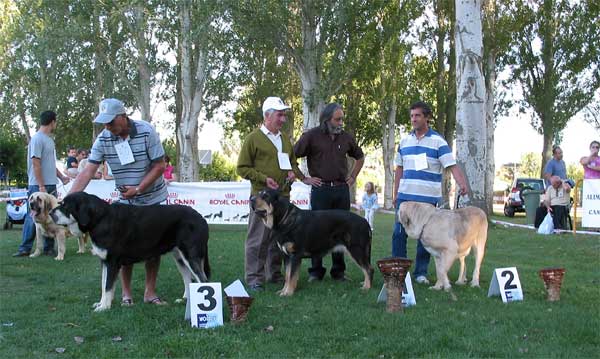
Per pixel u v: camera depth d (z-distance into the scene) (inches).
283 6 816.9
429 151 270.2
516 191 1025.5
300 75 880.9
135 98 1159.6
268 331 184.2
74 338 174.2
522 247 422.0
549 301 229.1
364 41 852.6
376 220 762.2
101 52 1074.1
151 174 221.5
